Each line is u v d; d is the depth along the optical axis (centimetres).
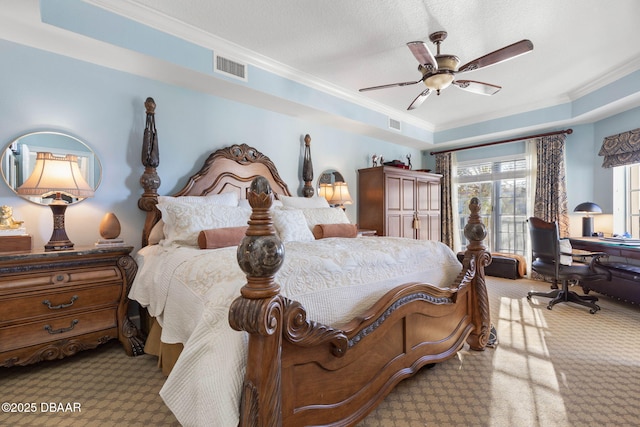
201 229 232
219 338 109
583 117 407
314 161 422
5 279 184
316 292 138
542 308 331
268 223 98
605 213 415
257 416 97
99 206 257
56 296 199
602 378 189
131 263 231
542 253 347
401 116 485
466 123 513
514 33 267
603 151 405
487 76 353
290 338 107
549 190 456
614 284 345
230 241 223
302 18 247
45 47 230
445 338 198
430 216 523
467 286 220
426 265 207
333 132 446
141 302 214
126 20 232
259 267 95
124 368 204
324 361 124
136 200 276
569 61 319
